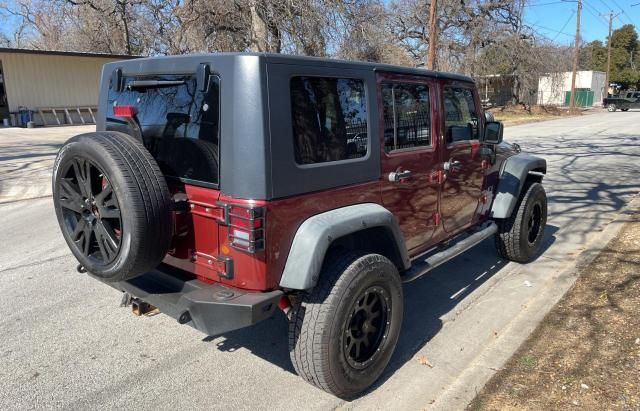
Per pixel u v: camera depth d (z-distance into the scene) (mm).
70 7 29875
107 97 3559
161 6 27266
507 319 4156
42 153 14484
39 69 23938
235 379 3332
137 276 2971
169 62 2986
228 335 3924
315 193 2887
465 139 4383
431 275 5188
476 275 5168
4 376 3344
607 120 31219
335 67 3010
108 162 2689
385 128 3393
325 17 18641
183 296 2725
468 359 3562
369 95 3252
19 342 3803
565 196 8586
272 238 2689
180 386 3248
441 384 3258
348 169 3082
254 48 19812
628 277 4652
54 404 3047
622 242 5676
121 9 29188
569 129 23969
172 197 3012
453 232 4410
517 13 36031
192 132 2850
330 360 2832
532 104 44406
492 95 43562
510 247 5281
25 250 6062
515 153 5465
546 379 3135
